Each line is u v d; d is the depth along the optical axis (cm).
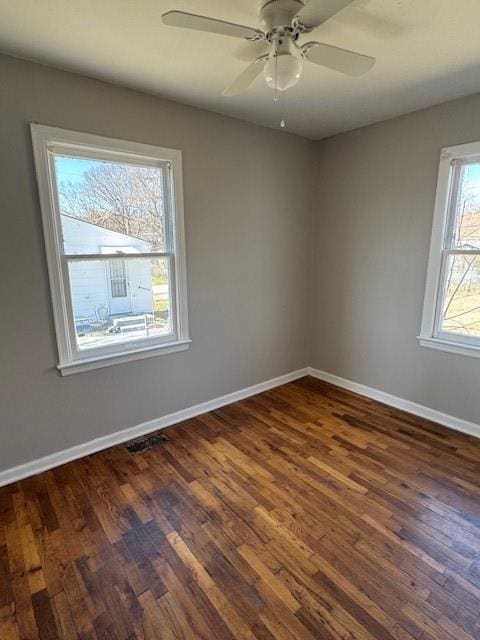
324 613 144
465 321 281
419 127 284
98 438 262
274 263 355
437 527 188
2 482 225
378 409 327
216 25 136
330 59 157
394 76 225
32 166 212
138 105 246
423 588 154
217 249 308
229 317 329
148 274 276
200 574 162
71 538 183
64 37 179
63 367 238
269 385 376
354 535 183
